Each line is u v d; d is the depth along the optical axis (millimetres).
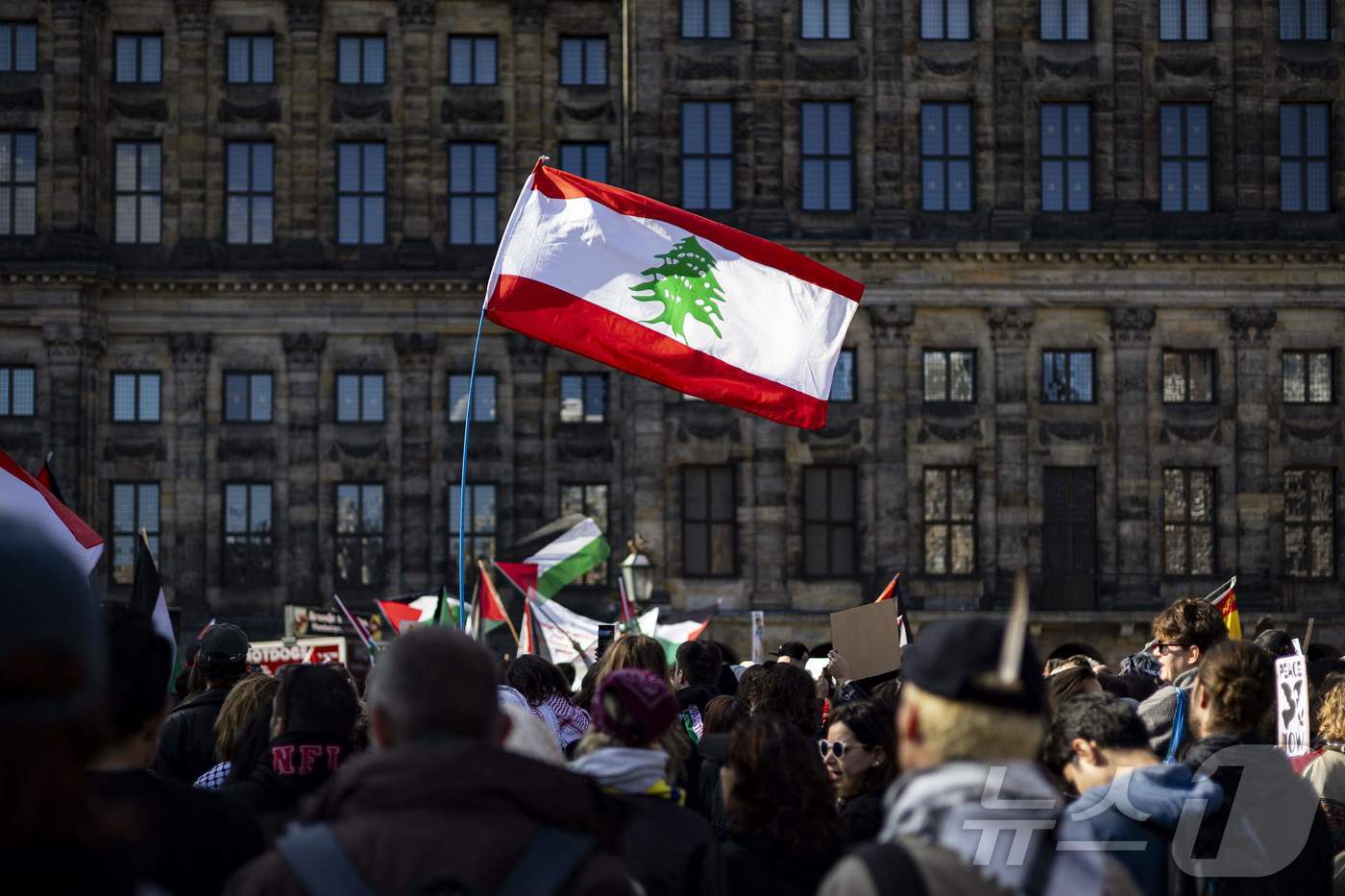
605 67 67375
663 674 12664
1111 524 64875
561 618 30828
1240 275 65188
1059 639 64438
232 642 14727
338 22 66750
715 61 64938
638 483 64500
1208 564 65188
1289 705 14242
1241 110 65500
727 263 20172
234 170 66500
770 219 64500
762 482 64688
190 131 66188
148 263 65875
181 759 14008
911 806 5770
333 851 5605
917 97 65312
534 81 66812
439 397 66250
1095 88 65375
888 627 18703
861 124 65000
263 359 66062
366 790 5797
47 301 64062
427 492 66062
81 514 64188
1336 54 65750
